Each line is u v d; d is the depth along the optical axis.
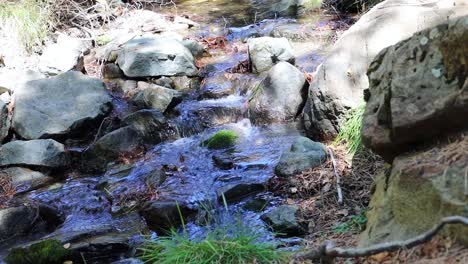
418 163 2.92
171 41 7.37
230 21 8.91
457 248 2.55
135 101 6.60
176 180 5.25
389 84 3.23
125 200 5.04
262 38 6.97
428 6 5.47
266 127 6.07
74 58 7.29
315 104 5.50
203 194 4.92
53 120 6.12
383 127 3.25
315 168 4.86
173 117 6.41
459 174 2.70
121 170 5.55
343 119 5.28
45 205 5.03
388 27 5.45
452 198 2.65
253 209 4.60
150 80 7.06
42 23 7.89
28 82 6.48
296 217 4.23
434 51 3.04
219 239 3.84
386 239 2.95
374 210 3.31
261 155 5.43
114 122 6.31
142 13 9.25
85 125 6.20
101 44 8.14
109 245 4.37
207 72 7.14
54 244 4.35
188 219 4.66
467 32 2.80
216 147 5.79
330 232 3.92
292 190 4.66
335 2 8.70
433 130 3.04
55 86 6.48
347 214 4.15
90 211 5.03
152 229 4.65
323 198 4.45
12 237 4.76
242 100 6.53
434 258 2.58
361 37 5.49
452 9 5.14
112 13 9.07
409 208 2.89
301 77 6.18
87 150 5.85
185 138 6.18
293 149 5.16
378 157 4.70
